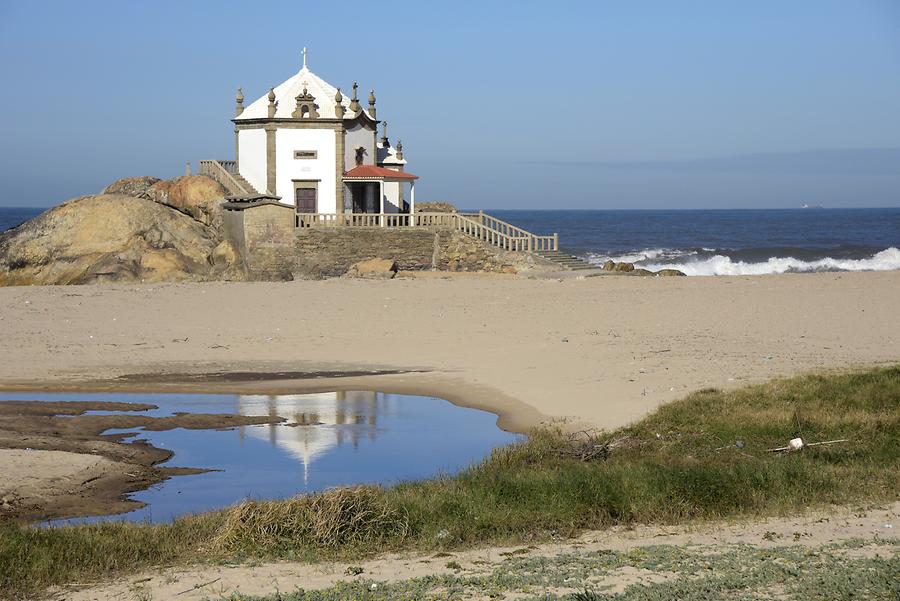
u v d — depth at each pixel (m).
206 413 26.02
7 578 12.80
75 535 14.57
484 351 33.41
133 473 20.14
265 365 32.00
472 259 55.69
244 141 63.16
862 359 29.62
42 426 23.92
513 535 14.91
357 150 64.12
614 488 16.62
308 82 64.94
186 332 36.56
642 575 12.20
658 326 36.47
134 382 29.70
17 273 54.12
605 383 27.36
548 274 52.97
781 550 13.09
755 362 29.30
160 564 13.71
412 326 37.28
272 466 20.89
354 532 14.80
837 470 18.16
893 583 11.11
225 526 14.84
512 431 23.95
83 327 37.22
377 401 27.56
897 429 21.42
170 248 55.66
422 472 20.23
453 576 12.49
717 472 17.48
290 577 12.85
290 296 42.78
